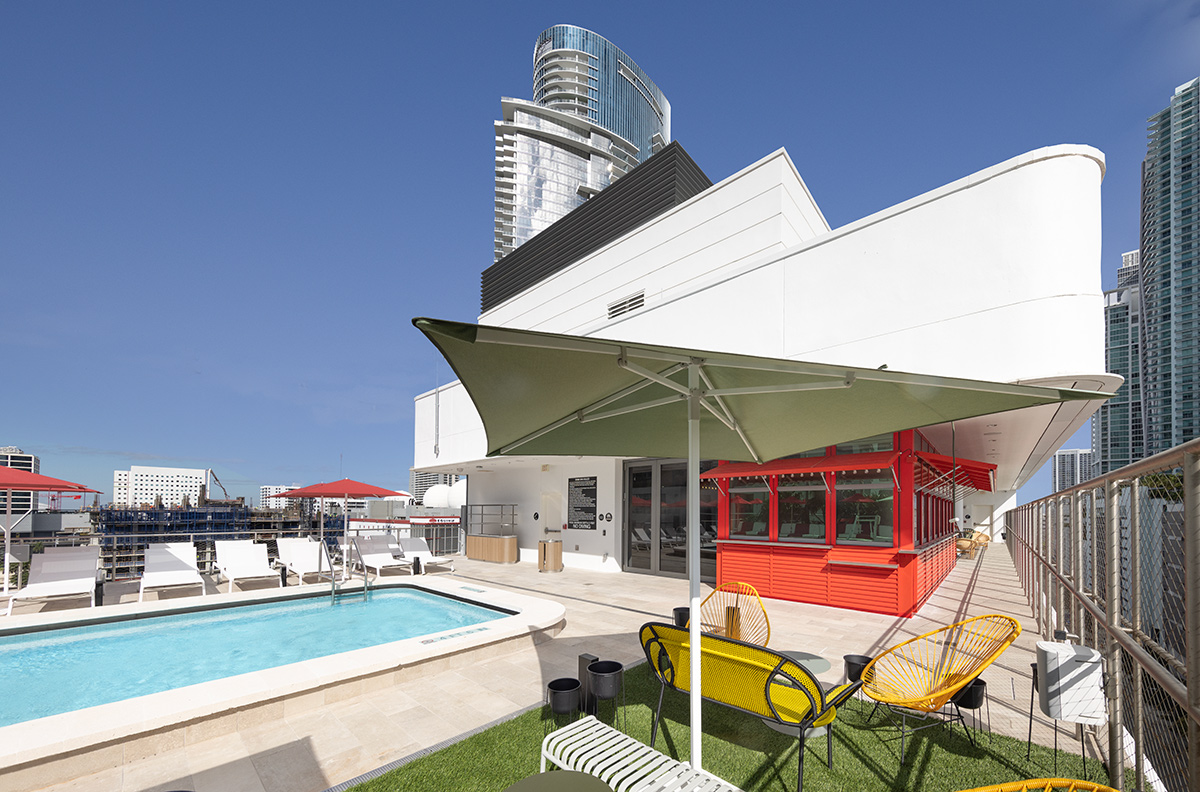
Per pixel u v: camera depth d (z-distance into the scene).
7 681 5.92
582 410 3.43
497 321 19.70
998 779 3.24
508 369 2.36
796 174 12.42
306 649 7.10
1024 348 6.23
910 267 7.32
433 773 3.38
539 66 120.31
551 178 99.50
